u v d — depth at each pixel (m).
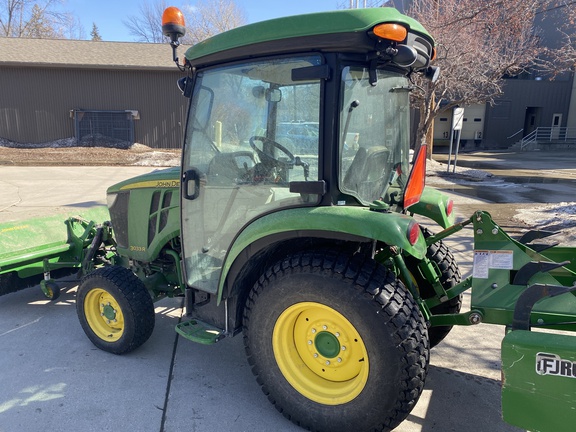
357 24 2.21
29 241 4.50
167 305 4.45
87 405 2.85
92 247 4.27
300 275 2.44
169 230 3.43
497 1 11.28
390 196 2.97
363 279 2.31
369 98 2.59
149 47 22.88
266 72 2.55
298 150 2.53
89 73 20.61
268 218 2.55
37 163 18.30
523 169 18.34
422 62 2.77
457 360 3.43
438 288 3.09
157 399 2.92
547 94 32.59
